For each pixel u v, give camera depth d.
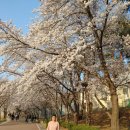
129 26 21.36
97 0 18.09
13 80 21.80
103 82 18.70
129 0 19.77
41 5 18.42
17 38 18.22
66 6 18.12
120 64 21.88
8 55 20.33
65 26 18.52
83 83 25.14
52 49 19.48
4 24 18.03
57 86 30.05
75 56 17.19
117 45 20.89
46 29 18.53
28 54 19.84
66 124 34.59
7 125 55.94
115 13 18.38
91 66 20.05
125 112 37.78
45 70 18.47
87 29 17.62
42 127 47.50
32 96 32.94
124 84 20.19
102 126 32.81
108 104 41.91
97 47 18.14
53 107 51.44
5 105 63.56
